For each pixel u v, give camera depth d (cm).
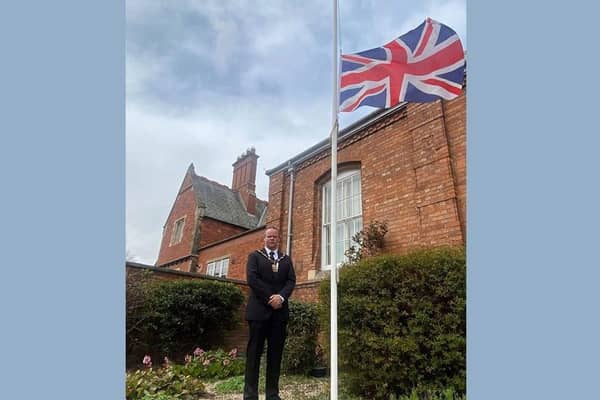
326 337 519
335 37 427
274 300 423
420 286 448
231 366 647
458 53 436
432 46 438
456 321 427
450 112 631
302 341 633
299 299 857
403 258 465
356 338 464
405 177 689
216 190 1485
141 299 722
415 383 430
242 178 1559
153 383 494
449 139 626
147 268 799
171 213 1515
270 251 454
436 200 625
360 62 437
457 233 588
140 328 712
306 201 918
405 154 696
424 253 468
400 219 684
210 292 774
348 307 474
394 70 435
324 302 519
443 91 430
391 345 435
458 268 441
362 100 428
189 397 492
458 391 414
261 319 425
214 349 785
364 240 704
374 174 753
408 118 699
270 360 432
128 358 705
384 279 464
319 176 896
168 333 721
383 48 441
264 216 1480
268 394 429
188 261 1355
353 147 814
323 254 861
